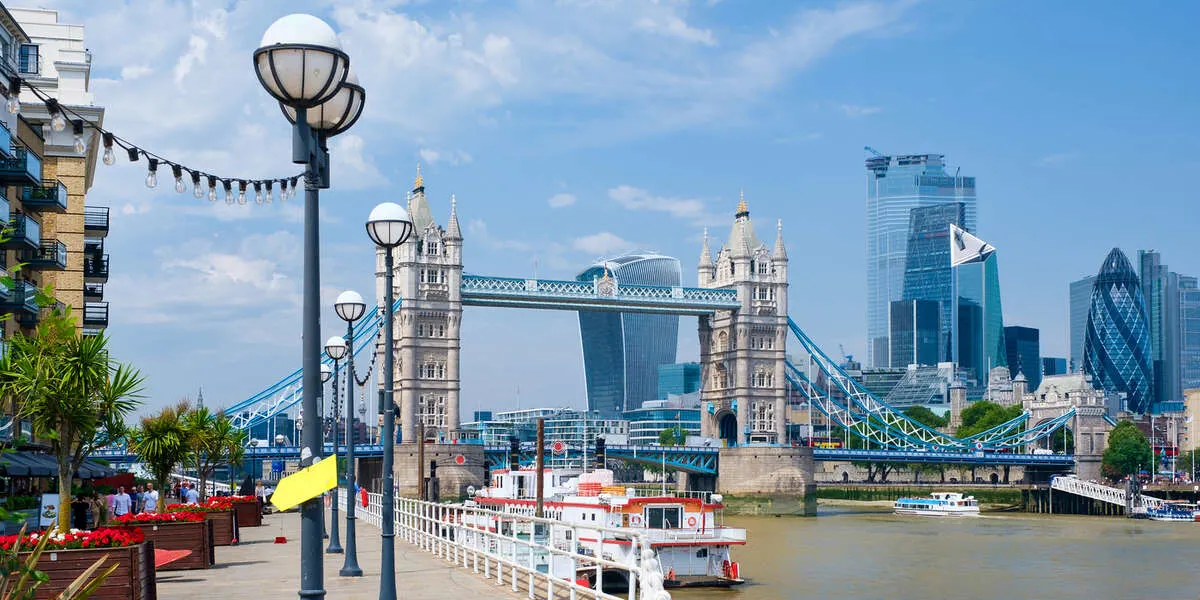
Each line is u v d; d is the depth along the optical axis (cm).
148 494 6209
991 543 14088
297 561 4491
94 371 4000
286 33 1753
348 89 2003
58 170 9225
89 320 9838
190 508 5422
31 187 8269
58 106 2722
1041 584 9800
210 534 4253
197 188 2795
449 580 3716
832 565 11069
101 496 6588
